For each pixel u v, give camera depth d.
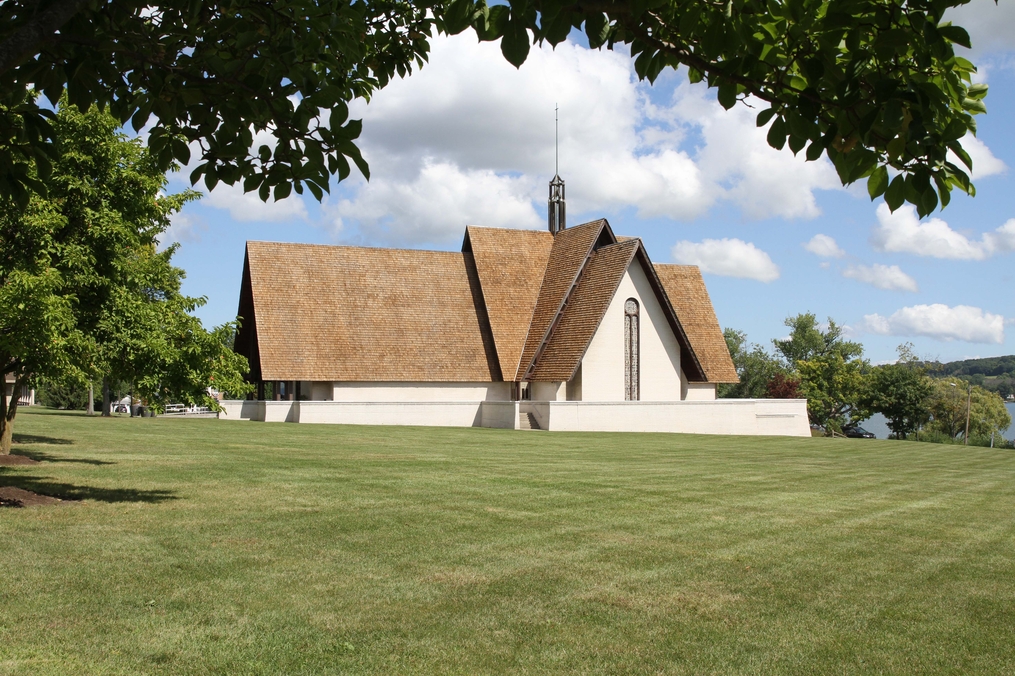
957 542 12.59
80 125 17.08
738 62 4.88
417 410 47.88
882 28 4.50
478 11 4.64
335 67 6.59
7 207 15.48
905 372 97.31
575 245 53.88
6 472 17.58
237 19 6.35
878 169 4.97
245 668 6.91
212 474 18.27
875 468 25.41
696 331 56.84
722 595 9.33
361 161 6.27
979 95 4.74
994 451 39.41
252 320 49.41
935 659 7.48
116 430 32.00
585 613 8.59
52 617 7.95
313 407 45.59
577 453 27.75
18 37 4.64
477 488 16.97
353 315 49.94
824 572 10.42
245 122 6.44
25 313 14.52
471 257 55.38
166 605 8.45
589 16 4.61
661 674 7.02
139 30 6.12
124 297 17.23
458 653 7.38
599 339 48.94
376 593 9.07
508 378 49.81
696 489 17.81
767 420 51.06
